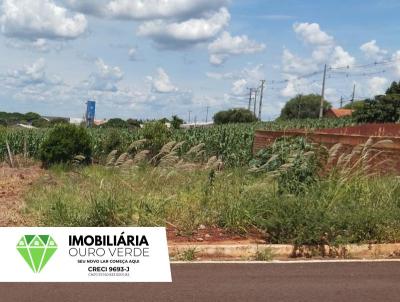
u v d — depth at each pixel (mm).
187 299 5938
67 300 5824
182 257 7918
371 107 47625
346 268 7469
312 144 14531
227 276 6934
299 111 86500
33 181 17188
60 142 22594
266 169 13359
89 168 19328
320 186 10359
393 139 14109
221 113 85500
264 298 6031
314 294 6215
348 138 16234
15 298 5875
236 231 9078
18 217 9953
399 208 9711
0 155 25859
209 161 11898
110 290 6215
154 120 26156
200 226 9344
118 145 24984
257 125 42562
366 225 8648
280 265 7594
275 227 8516
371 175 11953
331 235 8383
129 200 9680
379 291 6379
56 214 9406
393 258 8180
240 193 10148
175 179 11359
